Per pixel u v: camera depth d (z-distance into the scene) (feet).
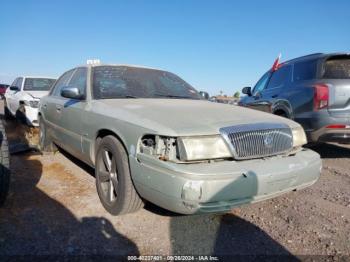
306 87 18.03
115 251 8.64
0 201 10.78
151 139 9.16
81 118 12.86
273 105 20.84
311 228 10.26
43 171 15.37
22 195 12.20
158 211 11.10
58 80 18.45
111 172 10.84
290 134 10.46
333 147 23.36
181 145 8.57
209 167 8.47
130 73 14.74
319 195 13.21
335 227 10.36
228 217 10.89
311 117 17.31
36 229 9.62
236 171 8.54
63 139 15.17
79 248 8.70
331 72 17.61
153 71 15.64
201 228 10.07
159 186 8.57
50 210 10.97
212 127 9.12
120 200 10.17
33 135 23.73
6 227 9.66
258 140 9.51
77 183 13.74
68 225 9.95
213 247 9.02
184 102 12.58
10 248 8.55
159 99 12.91
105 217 10.55
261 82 24.20
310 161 10.43
